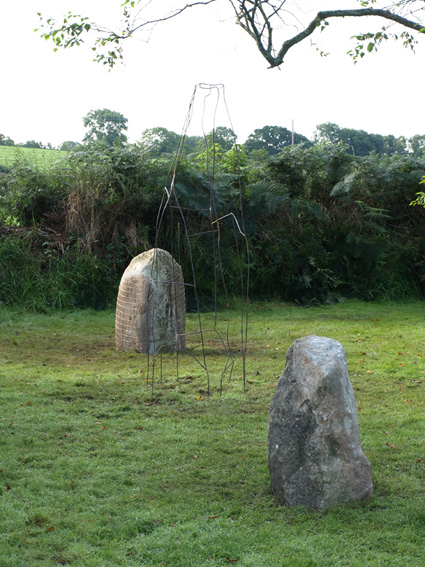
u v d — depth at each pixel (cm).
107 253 1270
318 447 375
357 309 1294
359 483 384
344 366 388
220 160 1443
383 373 720
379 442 490
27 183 1334
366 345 889
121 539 336
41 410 564
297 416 383
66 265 1218
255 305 1317
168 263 839
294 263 1385
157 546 327
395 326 1059
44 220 1328
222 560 314
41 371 720
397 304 1396
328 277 1378
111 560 313
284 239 1417
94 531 342
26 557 312
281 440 389
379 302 1409
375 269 1462
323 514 367
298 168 1519
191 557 316
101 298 1222
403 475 427
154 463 447
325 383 376
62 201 1333
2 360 775
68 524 350
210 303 1288
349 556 320
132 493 396
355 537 340
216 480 418
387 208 1577
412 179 1534
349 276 1459
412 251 1499
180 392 639
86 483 407
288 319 1149
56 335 957
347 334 980
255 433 513
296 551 325
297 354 395
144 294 829
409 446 482
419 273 1504
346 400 381
